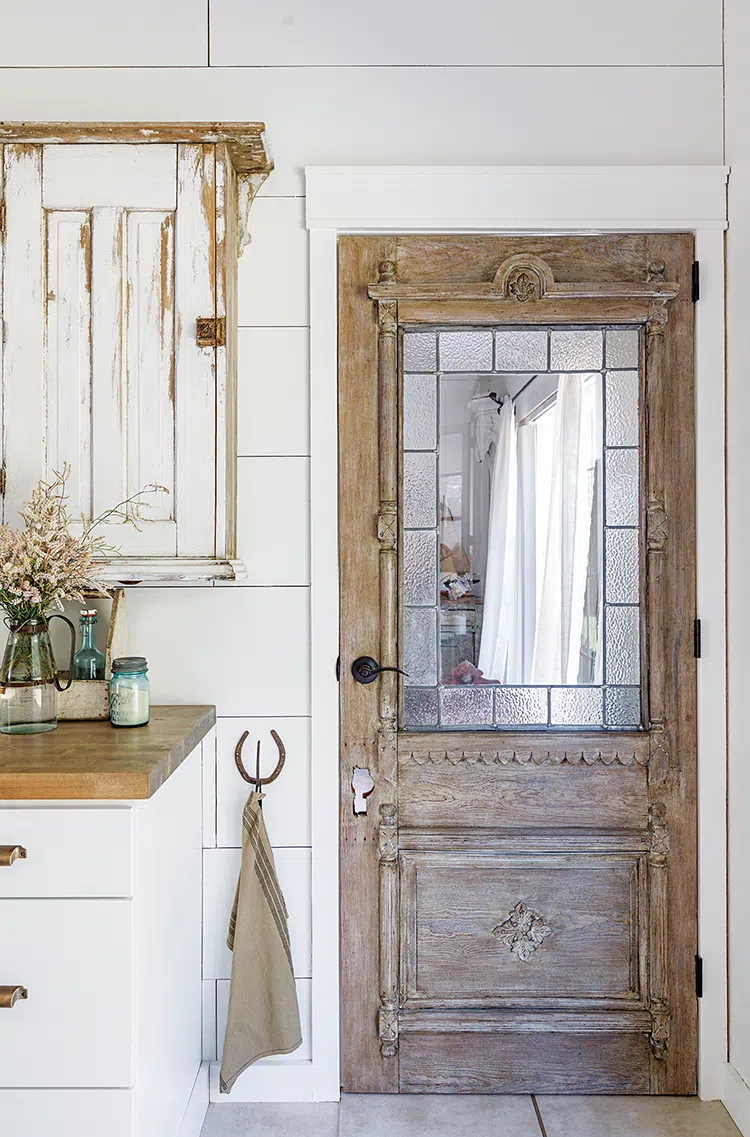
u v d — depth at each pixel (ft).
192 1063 5.76
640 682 6.33
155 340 5.47
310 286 6.17
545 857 6.30
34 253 5.46
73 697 5.64
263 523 6.22
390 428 6.19
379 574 6.26
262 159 5.75
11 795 4.21
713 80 6.22
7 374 5.46
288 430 6.22
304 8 6.18
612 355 6.30
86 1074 4.19
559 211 6.14
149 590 6.23
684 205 6.17
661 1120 5.98
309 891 6.25
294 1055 6.23
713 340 6.25
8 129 5.36
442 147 6.20
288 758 6.25
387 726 6.22
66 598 5.34
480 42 6.20
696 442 6.29
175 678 6.23
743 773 6.06
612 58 6.21
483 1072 6.29
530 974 6.32
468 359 6.31
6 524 5.42
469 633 6.33
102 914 4.20
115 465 5.48
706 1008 6.26
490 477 6.32
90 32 6.15
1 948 4.20
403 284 6.22
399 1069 6.29
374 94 6.18
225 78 6.17
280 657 6.24
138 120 6.16
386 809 6.22
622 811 6.31
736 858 6.17
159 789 4.73
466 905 6.31
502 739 6.27
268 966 5.96
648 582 6.26
